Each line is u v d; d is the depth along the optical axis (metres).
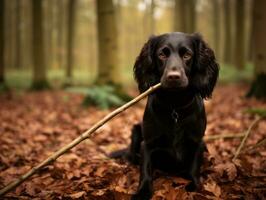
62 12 12.11
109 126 2.79
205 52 1.40
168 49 1.33
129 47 17.17
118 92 4.04
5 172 1.74
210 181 1.49
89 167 1.76
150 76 1.41
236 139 2.15
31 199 1.42
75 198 1.39
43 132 2.63
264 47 3.76
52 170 1.74
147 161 1.44
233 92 5.15
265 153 1.77
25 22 13.16
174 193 1.35
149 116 1.44
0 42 5.89
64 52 13.98
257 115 2.79
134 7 16.48
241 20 7.64
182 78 1.25
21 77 8.76
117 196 1.36
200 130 1.46
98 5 4.14
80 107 3.90
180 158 1.47
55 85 7.93
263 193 1.37
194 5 8.45
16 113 3.63
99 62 4.18
